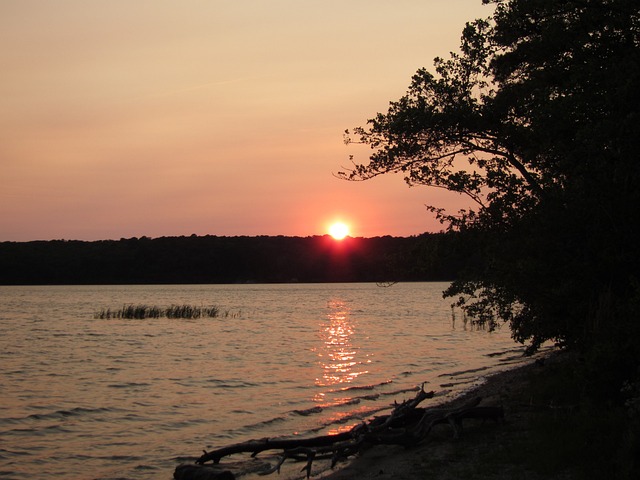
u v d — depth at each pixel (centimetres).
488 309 1675
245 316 6375
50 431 1617
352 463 1199
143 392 2180
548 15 1609
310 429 1595
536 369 2102
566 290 1313
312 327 4972
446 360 2914
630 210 1294
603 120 1311
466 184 1620
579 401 1288
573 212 1329
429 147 1814
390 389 2144
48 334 4466
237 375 2555
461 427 1241
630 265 1302
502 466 997
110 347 3638
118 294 12825
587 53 1524
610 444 937
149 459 1363
